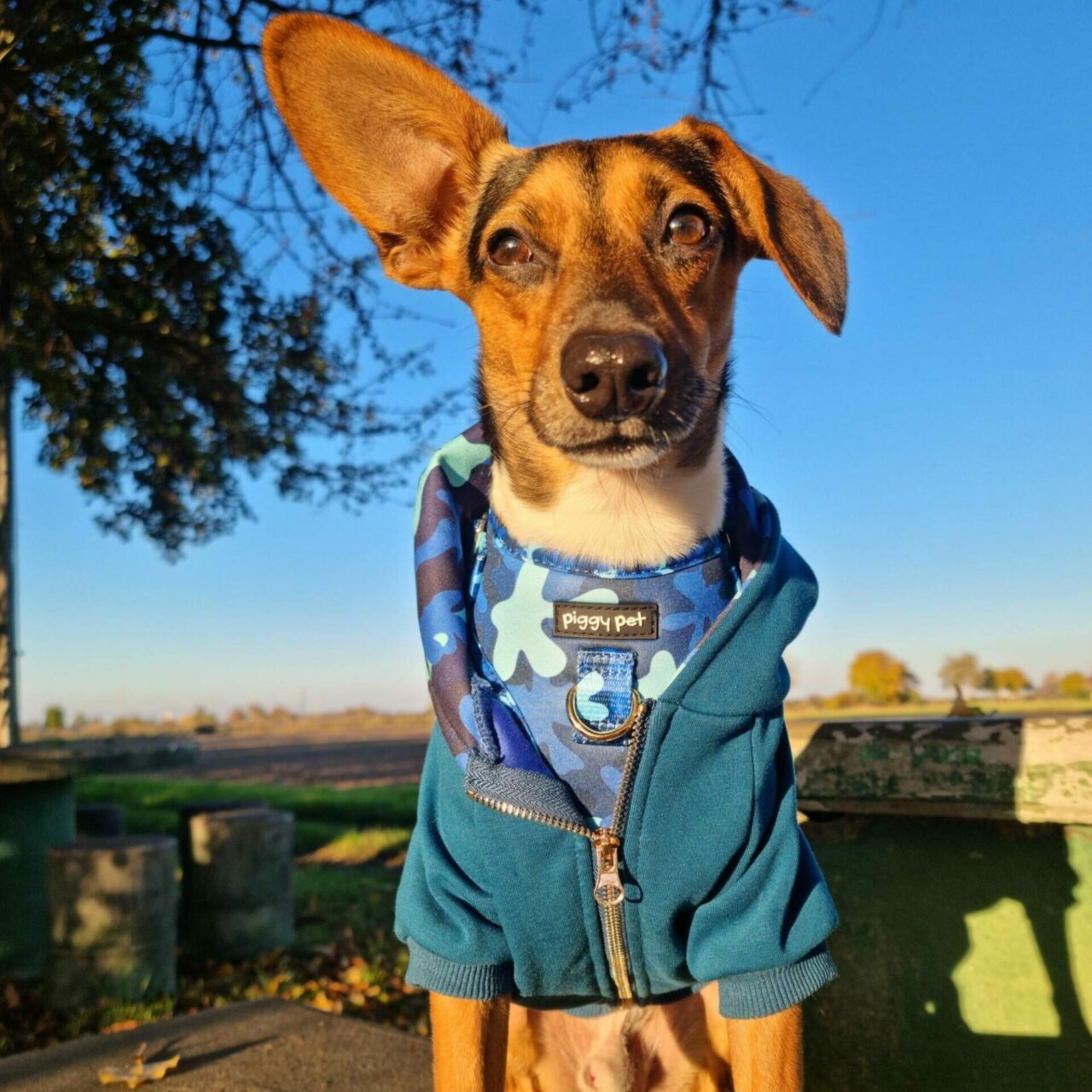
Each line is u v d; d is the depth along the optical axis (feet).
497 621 1.42
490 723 1.34
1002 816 1.65
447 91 1.83
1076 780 1.58
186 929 3.82
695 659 1.32
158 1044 2.13
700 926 1.38
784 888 1.35
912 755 1.72
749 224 1.84
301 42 1.66
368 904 4.46
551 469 1.45
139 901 3.25
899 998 1.76
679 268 1.69
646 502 1.42
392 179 1.85
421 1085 1.94
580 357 1.40
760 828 1.35
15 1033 2.97
